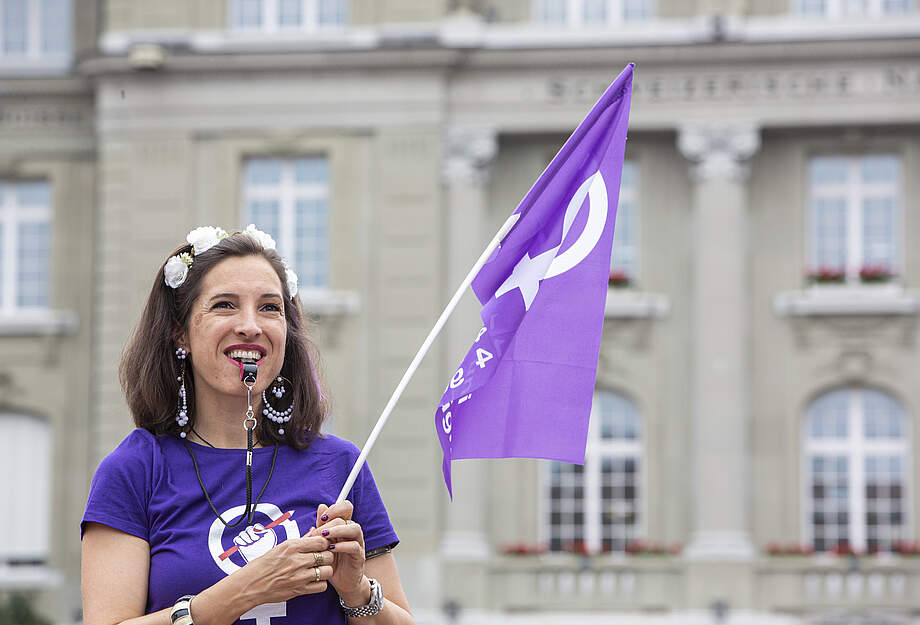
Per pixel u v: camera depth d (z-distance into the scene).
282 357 4.03
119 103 28.11
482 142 27.62
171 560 3.83
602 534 27.52
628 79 4.71
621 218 28.12
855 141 27.62
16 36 29.27
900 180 27.72
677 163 28.08
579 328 4.57
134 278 27.81
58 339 28.81
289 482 4.00
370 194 27.73
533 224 4.64
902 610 26.34
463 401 4.55
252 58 27.81
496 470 27.64
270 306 4.04
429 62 27.61
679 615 26.70
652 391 27.69
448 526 27.14
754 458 27.50
